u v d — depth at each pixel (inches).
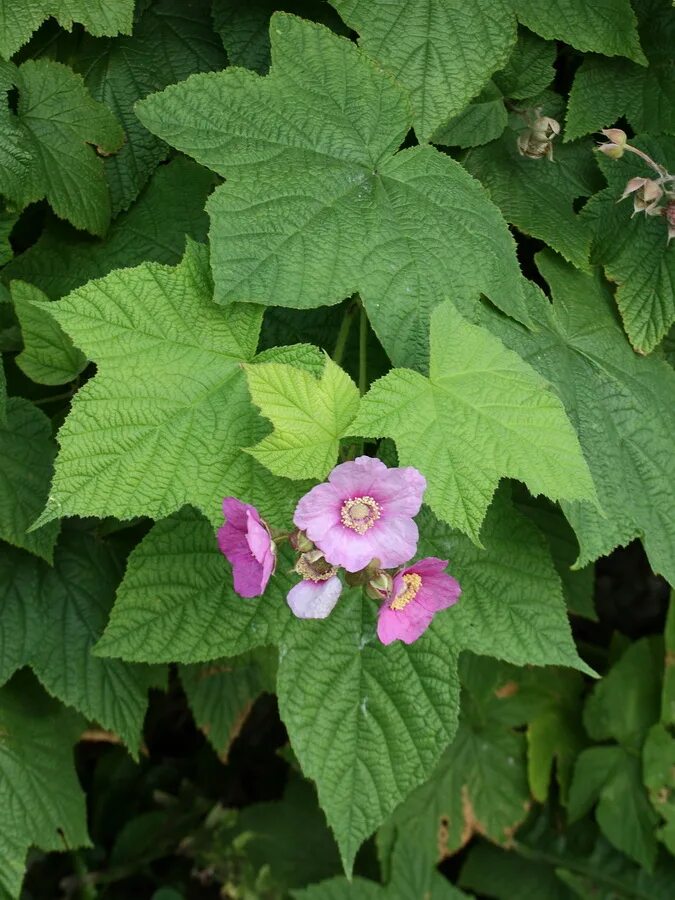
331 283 22.9
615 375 25.4
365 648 24.7
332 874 34.0
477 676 30.8
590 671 25.1
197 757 37.8
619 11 25.4
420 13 24.3
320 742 24.4
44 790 28.2
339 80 23.9
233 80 23.5
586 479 22.2
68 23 24.3
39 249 26.4
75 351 25.1
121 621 24.7
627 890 33.8
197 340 23.1
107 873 34.7
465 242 23.6
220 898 36.3
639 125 26.5
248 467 22.8
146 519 27.4
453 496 21.9
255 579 21.6
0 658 26.1
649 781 32.8
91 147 25.7
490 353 22.6
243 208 22.9
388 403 22.0
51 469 25.1
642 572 38.9
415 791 33.0
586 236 26.0
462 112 26.0
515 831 34.5
